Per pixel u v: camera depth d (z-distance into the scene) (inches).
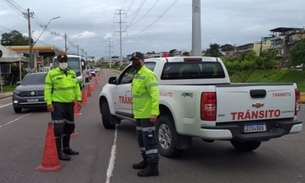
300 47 2097.7
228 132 245.9
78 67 1197.7
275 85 263.1
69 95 295.3
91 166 274.5
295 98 271.6
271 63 1851.6
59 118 293.6
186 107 263.3
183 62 331.6
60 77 291.9
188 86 263.1
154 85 241.9
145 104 246.2
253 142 308.7
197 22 871.7
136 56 246.5
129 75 370.3
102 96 427.2
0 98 997.2
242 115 252.2
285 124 263.4
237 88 250.5
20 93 614.2
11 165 280.2
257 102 256.1
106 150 325.7
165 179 241.4
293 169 262.1
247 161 285.7
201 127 250.4
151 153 247.0
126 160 290.8
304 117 520.4
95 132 414.6
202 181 236.8
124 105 373.1
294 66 2175.2
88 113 590.9
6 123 502.6
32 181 240.5
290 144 343.9
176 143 280.4
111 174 253.9
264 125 261.3
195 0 869.2
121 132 413.1
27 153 319.3
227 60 1706.4
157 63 328.5
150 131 247.1
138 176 248.5
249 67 1683.1
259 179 239.8
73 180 241.8
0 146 349.4
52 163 265.7
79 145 346.6
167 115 291.9
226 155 305.4
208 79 338.3
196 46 872.9
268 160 288.0
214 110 244.8
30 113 612.4
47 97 290.0
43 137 391.5
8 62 1406.3
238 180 238.1
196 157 298.7
